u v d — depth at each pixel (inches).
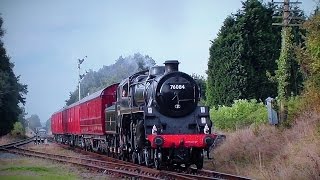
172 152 658.2
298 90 932.0
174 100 690.2
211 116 1288.1
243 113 1147.9
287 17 908.0
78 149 1347.2
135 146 734.5
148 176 570.6
